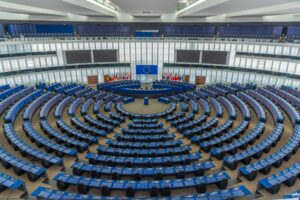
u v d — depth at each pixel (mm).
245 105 24281
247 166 12594
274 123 21078
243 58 35688
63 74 37656
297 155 14859
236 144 15656
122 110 25344
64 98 28469
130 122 23172
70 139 16875
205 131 19891
